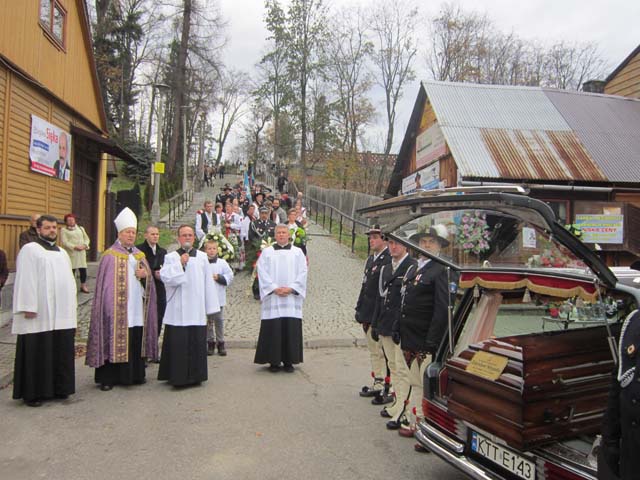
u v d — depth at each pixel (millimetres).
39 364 5668
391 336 5387
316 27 37375
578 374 3406
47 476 4055
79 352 7918
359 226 24188
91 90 15336
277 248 7344
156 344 6770
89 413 5484
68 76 13570
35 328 5625
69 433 4926
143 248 7699
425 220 4094
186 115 40938
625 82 17922
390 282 5523
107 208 16859
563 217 13055
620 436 2512
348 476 4156
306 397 6145
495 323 4188
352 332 9477
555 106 15836
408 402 5094
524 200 2986
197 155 61688
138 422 5234
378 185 36812
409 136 18266
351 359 8094
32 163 11344
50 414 5441
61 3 13031
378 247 6418
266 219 13773
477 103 15664
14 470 4152
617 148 13977
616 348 3076
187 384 6527
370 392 6262
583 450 3197
